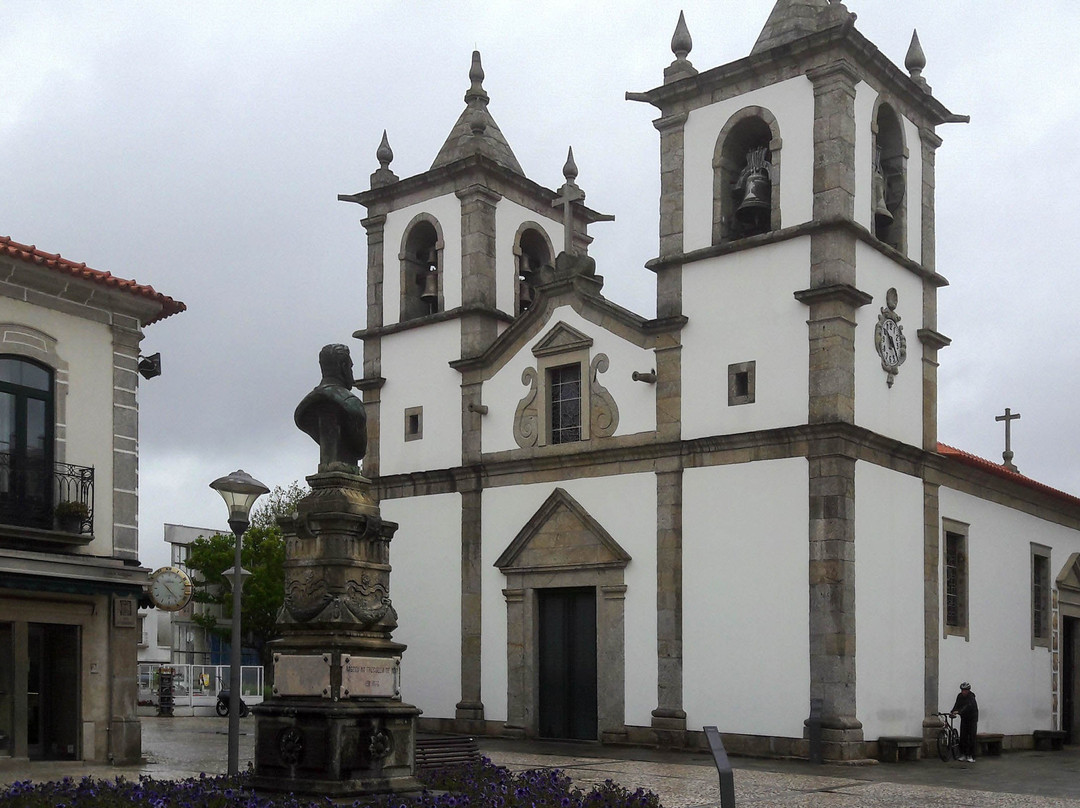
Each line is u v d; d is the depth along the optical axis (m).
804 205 22.58
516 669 25.09
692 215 24.03
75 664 19.98
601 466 24.42
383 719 12.19
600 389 24.72
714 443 22.73
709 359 23.20
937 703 23.36
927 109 25.42
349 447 13.20
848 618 20.98
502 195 28.50
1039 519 29.20
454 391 27.45
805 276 22.25
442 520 27.03
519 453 25.91
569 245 26.05
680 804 14.88
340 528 12.50
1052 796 16.34
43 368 20.09
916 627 23.09
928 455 23.73
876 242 23.03
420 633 26.97
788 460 21.84
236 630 15.02
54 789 12.10
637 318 24.22
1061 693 29.97
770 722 21.34
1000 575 26.86
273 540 51.25
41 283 19.95
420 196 28.95
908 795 16.23
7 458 19.28
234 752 14.65
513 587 25.39
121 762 20.17
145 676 44.28
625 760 20.53
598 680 23.77
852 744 20.52
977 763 21.89
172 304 21.81
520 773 16.53
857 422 22.03
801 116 22.84
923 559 23.66
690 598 22.72
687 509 23.03
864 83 23.39
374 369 29.19
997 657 26.33
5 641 19.17
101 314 20.97
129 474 21.11
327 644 12.09
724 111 23.92
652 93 24.69
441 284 28.31
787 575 21.55
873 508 22.17
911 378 24.03
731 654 22.03
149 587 20.95
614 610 23.72
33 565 18.94
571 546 24.55
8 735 18.98
